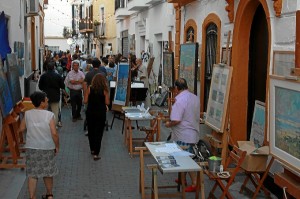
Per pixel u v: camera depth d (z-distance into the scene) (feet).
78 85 44.45
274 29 22.98
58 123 41.55
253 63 28.45
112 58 59.93
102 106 30.04
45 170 20.38
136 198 22.63
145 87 46.44
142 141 34.88
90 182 25.23
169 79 36.55
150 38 63.10
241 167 20.83
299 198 16.16
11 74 27.27
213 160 20.17
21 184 23.94
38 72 72.64
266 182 22.94
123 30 90.74
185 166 18.38
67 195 22.95
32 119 20.29
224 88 24.97
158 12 57.67
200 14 37.42
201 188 19.22
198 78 37.78
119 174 26.89
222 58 30.94
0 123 29.78
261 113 24.11
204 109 37.11
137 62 52.11
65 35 177.17
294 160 16.07
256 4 26.58
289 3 21.26
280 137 17.16
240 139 28.94
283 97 16.81
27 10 49.75
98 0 119.65
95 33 120.06
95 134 30.01
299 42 16.79
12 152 26.37
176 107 23.67
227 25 30.37
